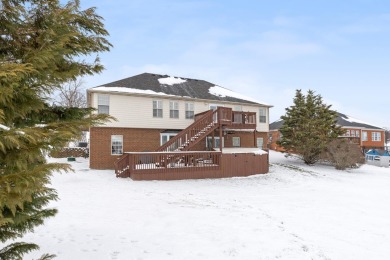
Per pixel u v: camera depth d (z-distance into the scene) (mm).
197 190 14883
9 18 3520
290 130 29766
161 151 19359
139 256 6105
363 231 8719
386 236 8320
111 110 21625
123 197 11945
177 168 18453
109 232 7527
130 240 7012
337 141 28156
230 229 8039
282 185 18484
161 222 8531
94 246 6539
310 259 6293
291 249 6754
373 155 37594
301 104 29219
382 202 13641
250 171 21859
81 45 4164
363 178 23641
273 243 7086
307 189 17188
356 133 47031
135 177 17000
